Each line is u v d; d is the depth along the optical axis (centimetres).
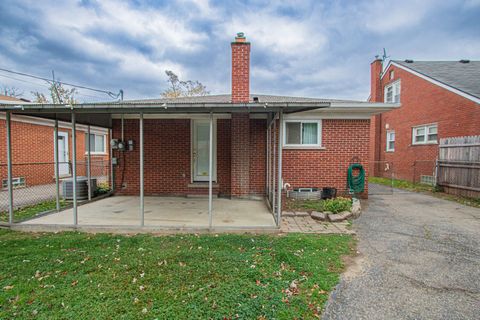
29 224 499
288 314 244
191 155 814
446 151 962
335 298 276
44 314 239
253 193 790
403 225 542
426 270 342
